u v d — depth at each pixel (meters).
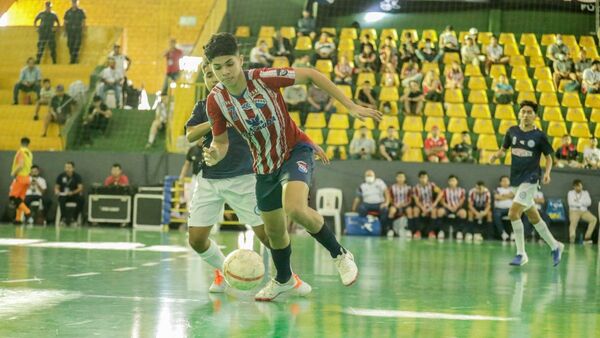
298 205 5.35
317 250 12.12
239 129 5.45
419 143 20.81
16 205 19.41
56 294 6.12
